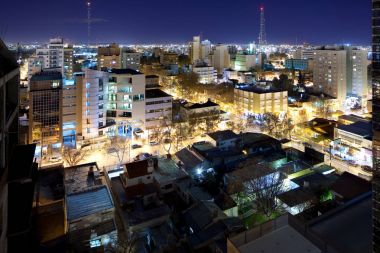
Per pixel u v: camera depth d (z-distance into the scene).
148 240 33.72
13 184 19.14
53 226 30.81
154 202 39.44
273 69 177.25
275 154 54.44
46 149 61.81
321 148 65.00
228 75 151.25
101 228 31.97
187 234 34.34
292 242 20.22
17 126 20.81
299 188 41.09
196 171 48.50
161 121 75.94
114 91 72.50
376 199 20.55
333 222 24.12
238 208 39.69
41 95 60.22
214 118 79.12
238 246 20.06
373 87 20.62
